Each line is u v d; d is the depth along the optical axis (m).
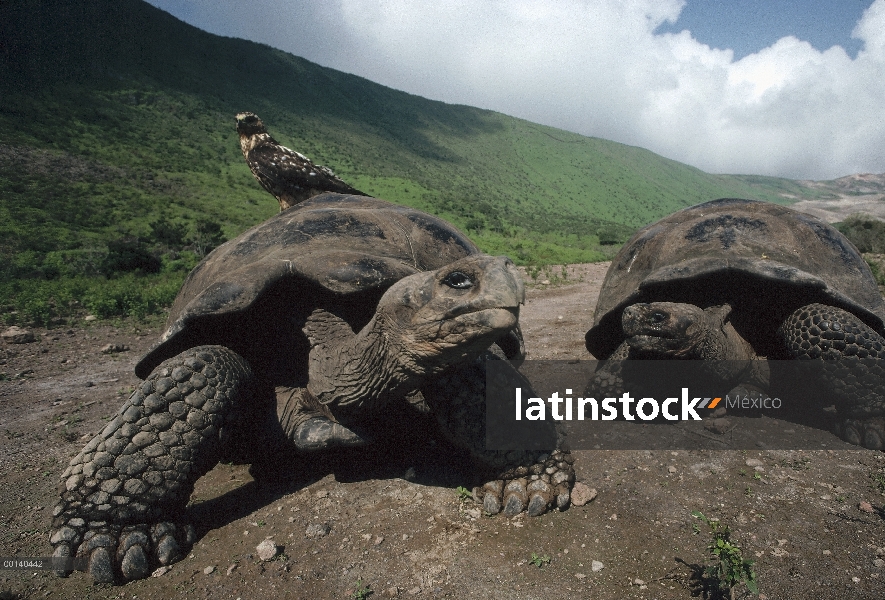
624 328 3.64
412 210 3.93
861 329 3.20
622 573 2.16
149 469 2.43
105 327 9.11
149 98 166.12
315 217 3.44
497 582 2.14
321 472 3.22
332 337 2.91
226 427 2.62
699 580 2.06
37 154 89.44
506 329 2.04
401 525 2.58
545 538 2.43
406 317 2.25
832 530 2.37
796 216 4.17
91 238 50.41
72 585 2.33
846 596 1.95
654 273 3.94
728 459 3.13
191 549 2.53
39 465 3.60
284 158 5.63
